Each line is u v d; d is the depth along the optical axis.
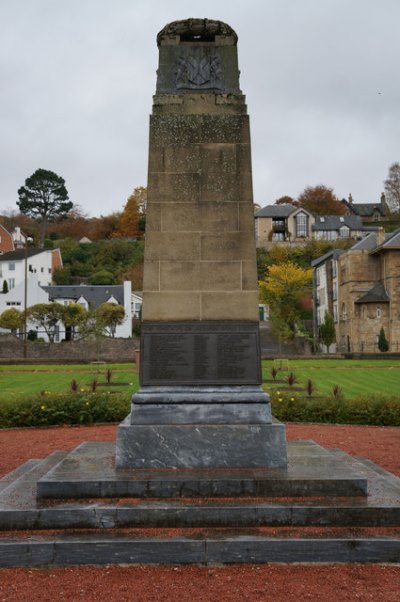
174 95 9.66
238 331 9.24
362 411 17.72
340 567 6.80
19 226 129.62
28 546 6.86
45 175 131.12
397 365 42.00
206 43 9.89
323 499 7.75
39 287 78.06
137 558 6.86
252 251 9.41
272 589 6.31
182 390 9.05
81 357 54.34
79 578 6.57
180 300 9.31
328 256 68.75
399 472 11.12
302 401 18.41
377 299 57.78
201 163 9.54
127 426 8.60
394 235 58.84
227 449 8.53
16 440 15.08
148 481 7.84
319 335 66.62
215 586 6.38
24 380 32.22
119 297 79.69
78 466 8.70
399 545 6.89
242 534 7.12
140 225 127.31
